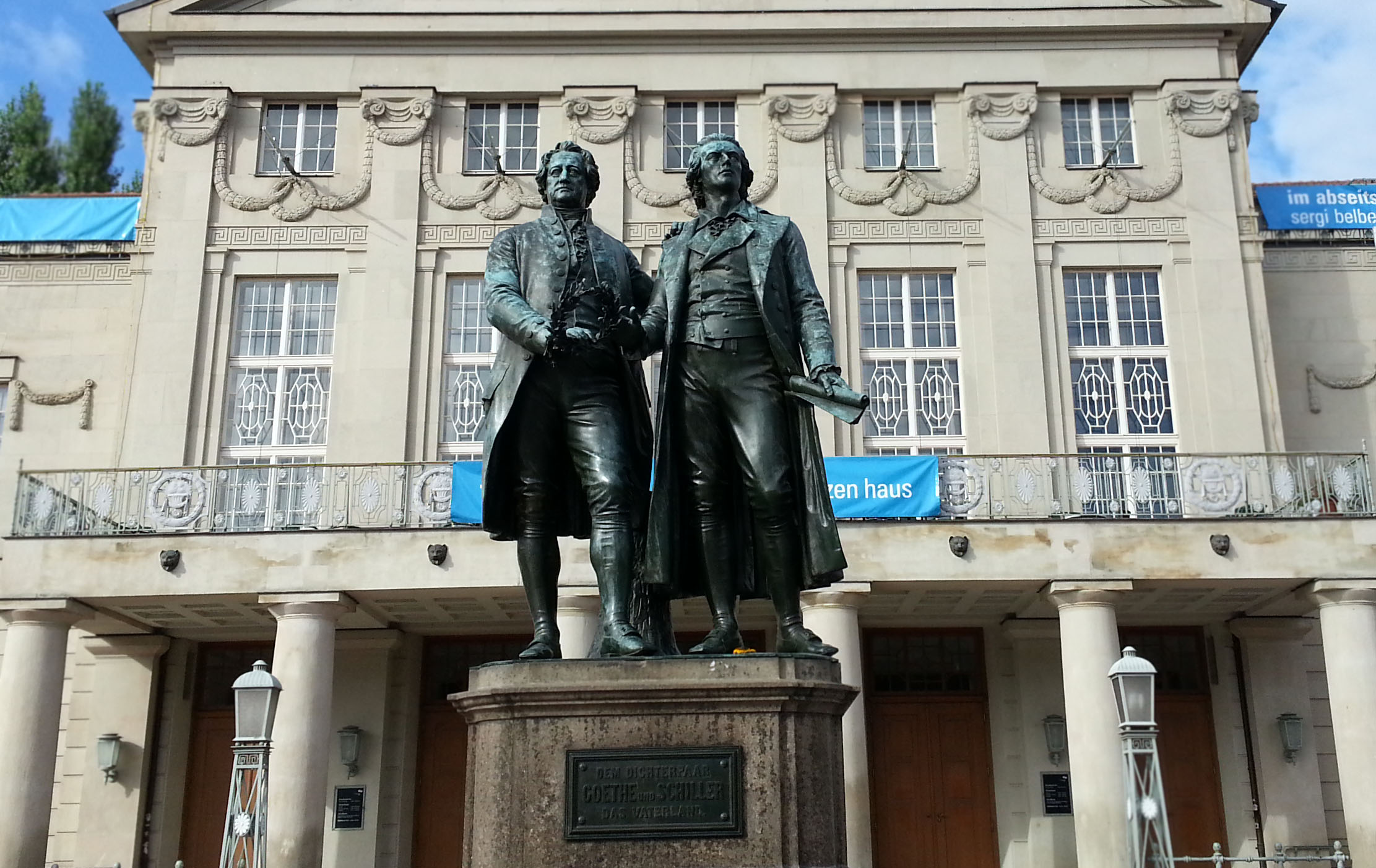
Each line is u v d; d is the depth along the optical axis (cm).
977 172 2398
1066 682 1842
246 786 963
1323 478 1966
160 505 1939
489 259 605
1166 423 2294
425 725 2278
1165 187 2386
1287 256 2505
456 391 2312
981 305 2336
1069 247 2367
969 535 1870
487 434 582
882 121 2469
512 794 501
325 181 2405
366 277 2345
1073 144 2453
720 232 607
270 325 2358
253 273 2358
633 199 2397
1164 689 2283
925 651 2320
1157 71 2453
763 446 578
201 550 1873
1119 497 2002
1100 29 2461
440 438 2283
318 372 2334
